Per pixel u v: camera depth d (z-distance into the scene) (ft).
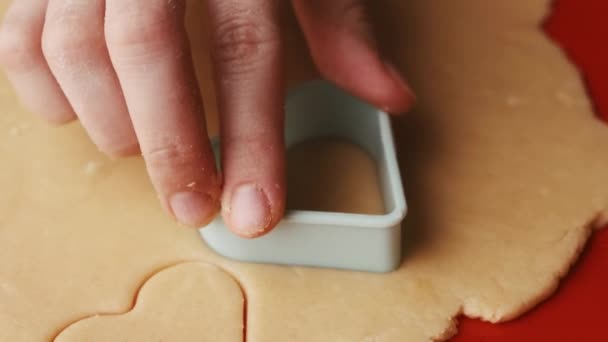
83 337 0.93
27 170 1.04
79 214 1.01
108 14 0.89
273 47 0.93
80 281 0.96
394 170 0.95
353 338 0.92
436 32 1.17
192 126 0.89
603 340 0.94
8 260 0.98
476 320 0.95
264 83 0.92
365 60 1.01
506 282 0.96
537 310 0.96
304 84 1.03
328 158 1.05
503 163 1.04
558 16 1.20
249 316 0.94
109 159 1.05
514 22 1.18
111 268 0.97
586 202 1.01
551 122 1.08
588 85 1.13
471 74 1.13
